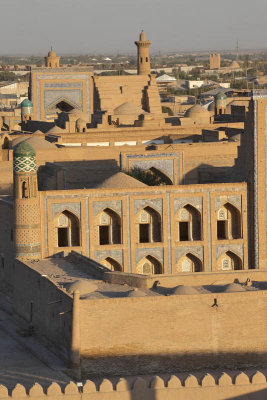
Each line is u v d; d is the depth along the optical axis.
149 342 69.25
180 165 106.81
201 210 97.00
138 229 95.75
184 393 56.34
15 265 88.31
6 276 93.56
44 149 114.88
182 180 107.12
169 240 96.38
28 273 83.31
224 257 98.81
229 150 114.75
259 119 98.19
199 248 97.50
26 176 88.81
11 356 73.38
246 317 70.62
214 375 68.81
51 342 74.38
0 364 70.88
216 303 70.12
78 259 86.94
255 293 70.69
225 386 56.56
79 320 68.19
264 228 99.06
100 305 68.56
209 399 56.44
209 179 109.81
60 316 71.81
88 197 93.06
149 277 75.38
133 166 105.12
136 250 95.56
